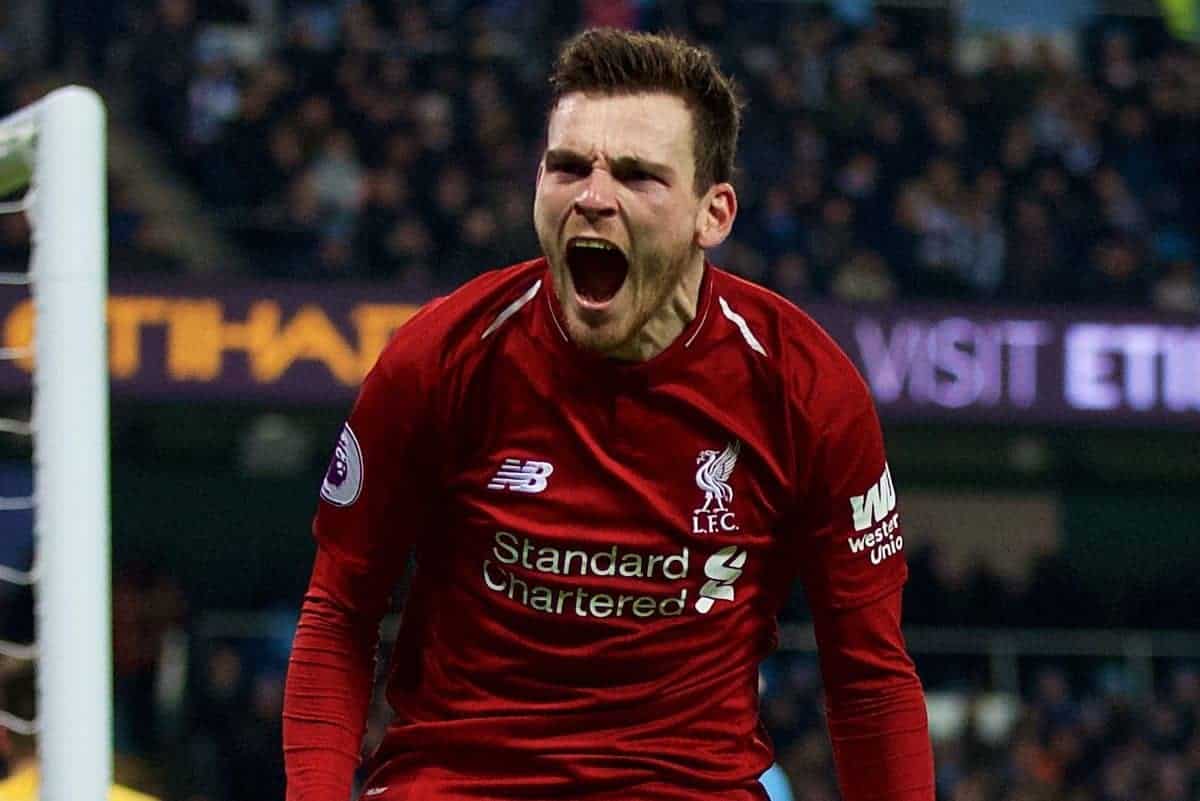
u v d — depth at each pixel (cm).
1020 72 2375
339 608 447
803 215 2180
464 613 441
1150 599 2077
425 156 2131
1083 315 2127
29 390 1934
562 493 429
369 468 437
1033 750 1856
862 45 2345
